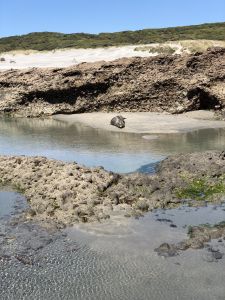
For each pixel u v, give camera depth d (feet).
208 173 99.55
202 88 185.06
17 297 59.16
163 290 59.93
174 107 186.70
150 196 88.99
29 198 89.61
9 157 113.50
